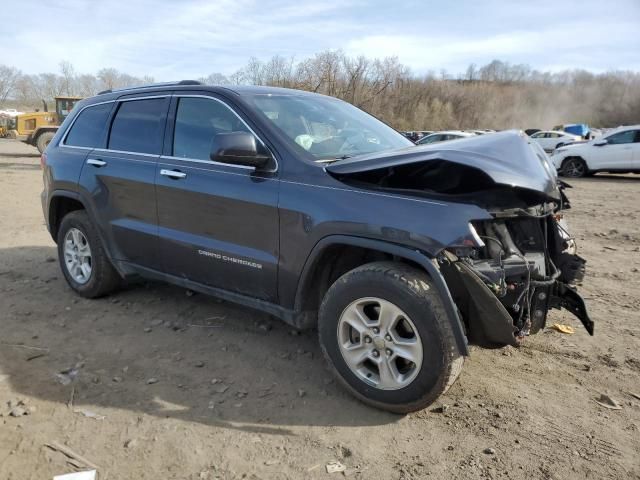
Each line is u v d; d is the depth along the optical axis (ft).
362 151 12.12
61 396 10.39
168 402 10.25
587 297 16.47
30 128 81.82
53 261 20.22
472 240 8.68
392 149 12.64
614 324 14.25
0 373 11.21
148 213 13.38
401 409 9.71
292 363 11.92
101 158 14.65
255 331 13.62
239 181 11.42
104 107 15.39
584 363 11.99
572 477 8.26
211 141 12.28
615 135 57.77
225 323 14.12
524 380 11.20
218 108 12.37
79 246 15.90
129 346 12.72
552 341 13.10
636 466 8.52
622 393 10.75
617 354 12.45
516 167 9.65
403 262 9.81
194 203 12.21
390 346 9.57
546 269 10.57
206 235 12.16
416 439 9.17
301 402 10.32
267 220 10.93
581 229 27.91
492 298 9.02
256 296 11.64
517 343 9.36
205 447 8.91
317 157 11.07
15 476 8.07
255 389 10.79
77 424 9.47
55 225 17.01
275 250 10.91
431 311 8.96
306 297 10.85
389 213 9.36
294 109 12.58
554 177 10.64
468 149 9.76
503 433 9.35
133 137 14.17
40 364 11.72
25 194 37.81
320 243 10.12
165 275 13.58
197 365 11.75
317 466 8.47
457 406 10.18
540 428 9.50
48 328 13.74
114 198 14.21
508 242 10.15
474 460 8.63
